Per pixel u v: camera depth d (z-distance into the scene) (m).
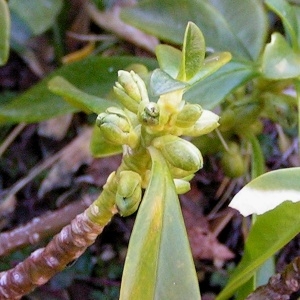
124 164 0.12
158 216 0.11
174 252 0.11
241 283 0.15
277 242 0.14
